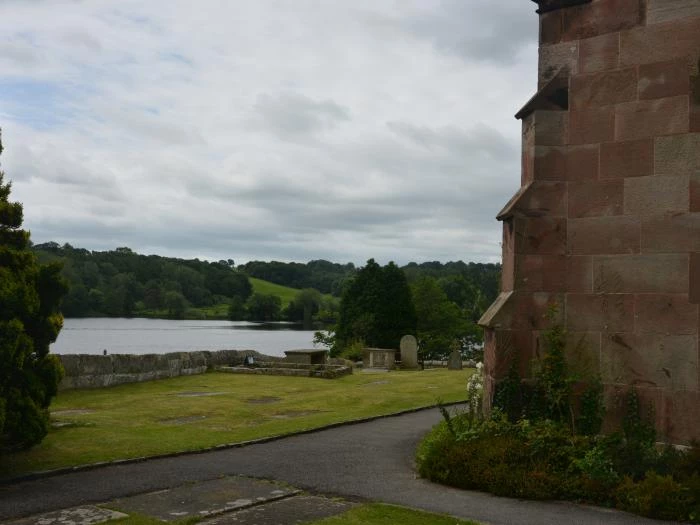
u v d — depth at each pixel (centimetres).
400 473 884
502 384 923
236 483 812
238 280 13150
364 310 4756
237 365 2359
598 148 915
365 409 1473
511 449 821
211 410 1394
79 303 10062
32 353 874
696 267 846
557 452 816
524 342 929
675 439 844
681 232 857
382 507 716
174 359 2053
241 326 10462
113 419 1249
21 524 641
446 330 5134
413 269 11994
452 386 1909
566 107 938
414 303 5109
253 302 11825
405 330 4741
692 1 864
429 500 750
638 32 896
